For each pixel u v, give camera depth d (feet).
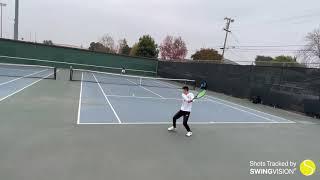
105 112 35.81
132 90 67.05
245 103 62.69
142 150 21.98
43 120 28.58
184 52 185.68
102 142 23.04
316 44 112.78
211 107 50.83
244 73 71.20
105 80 88.43
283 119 44.24
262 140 28.58
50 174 16.38
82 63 124.77
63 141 22.40
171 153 21.91
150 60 135.64
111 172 17.37
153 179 16.94
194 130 30.35
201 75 92.63
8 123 26.37
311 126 39.93
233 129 32.71
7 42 109.50
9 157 18.39
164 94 65.31
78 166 17.84
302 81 53.52
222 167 19.95
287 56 137.69
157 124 31.68
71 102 40.75
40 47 116.26
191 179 17.46
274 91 60.49
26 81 62.54
